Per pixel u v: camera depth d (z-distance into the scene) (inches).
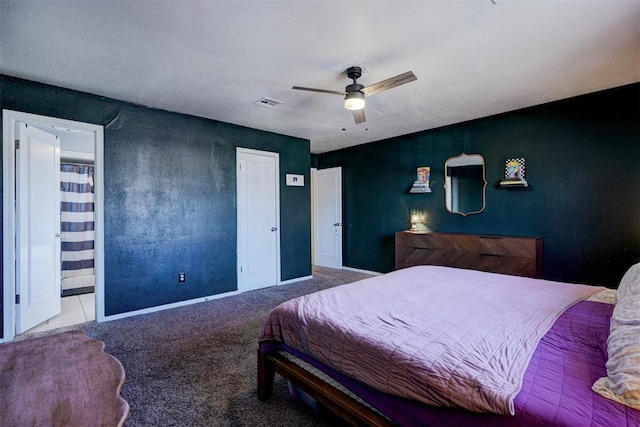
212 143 165.8
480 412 40.2
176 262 152.8
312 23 80.0
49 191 135.0
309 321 67.6
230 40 87.7
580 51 95.3
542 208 145.9
